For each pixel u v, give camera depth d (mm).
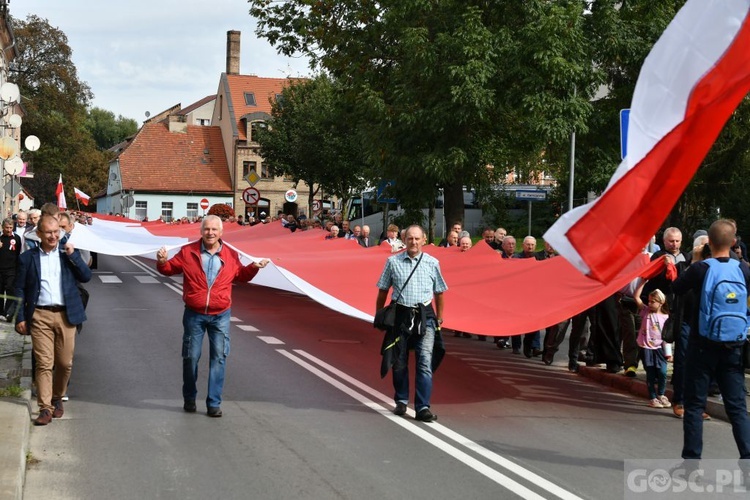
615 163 23844
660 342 10344
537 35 20750
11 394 9352
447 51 21250
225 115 77188
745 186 28859
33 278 8641
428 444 8156
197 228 22750
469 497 6516
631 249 7352
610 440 8570
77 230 10523
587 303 10453
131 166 75062
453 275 13781
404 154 23156
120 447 7812
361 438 8336
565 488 6801
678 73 7391
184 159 76562
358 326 16969
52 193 67500
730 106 7246
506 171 33094
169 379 11109
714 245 7355
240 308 20016
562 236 7316
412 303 9305
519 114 22750
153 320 17312
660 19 23109
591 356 12617
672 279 9859
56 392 9000
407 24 22688
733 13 7238
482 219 50562
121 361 12375
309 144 40281
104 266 35656
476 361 13648
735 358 7113
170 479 6863
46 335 8695
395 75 23203
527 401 10547
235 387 10711
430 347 9398
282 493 6547
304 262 15109
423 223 25938
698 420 7285
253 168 74375
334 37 25328
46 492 6484
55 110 66438
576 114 21188
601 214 7309
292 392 10492
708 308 7188
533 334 14242
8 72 54969
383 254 17172
